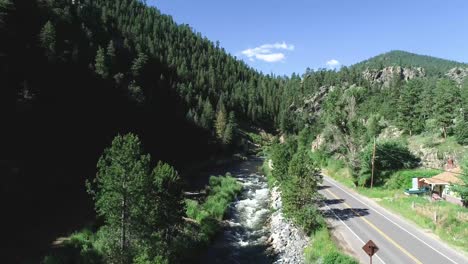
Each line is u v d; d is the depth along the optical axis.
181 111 107.44
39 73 58.97
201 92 147.50
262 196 54.81
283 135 165.00
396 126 77.44
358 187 52.66
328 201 43.91
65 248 29.17
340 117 73.94
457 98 73.44
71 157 52.44
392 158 54.97
